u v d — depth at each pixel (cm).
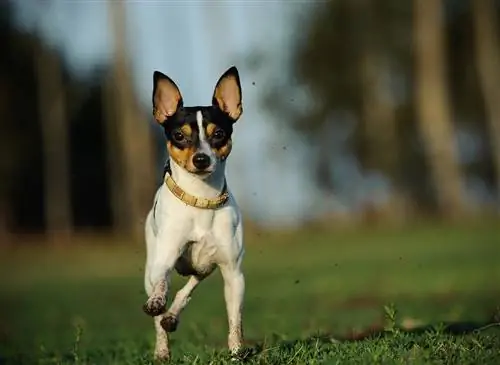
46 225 4719
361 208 4716
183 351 900
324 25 4769
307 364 700
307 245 3472
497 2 4412
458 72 4703
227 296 805
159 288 762
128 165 3997
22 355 1030
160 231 784
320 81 4803
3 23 4716
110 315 1716
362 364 665
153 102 812
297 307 1630
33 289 2466
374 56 4697
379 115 4700
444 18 4625
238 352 751
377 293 1850
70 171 4891
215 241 783
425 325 1006
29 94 4809
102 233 4722
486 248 2806
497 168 4366
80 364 910
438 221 4172
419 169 4731
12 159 4747
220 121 793
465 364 655
